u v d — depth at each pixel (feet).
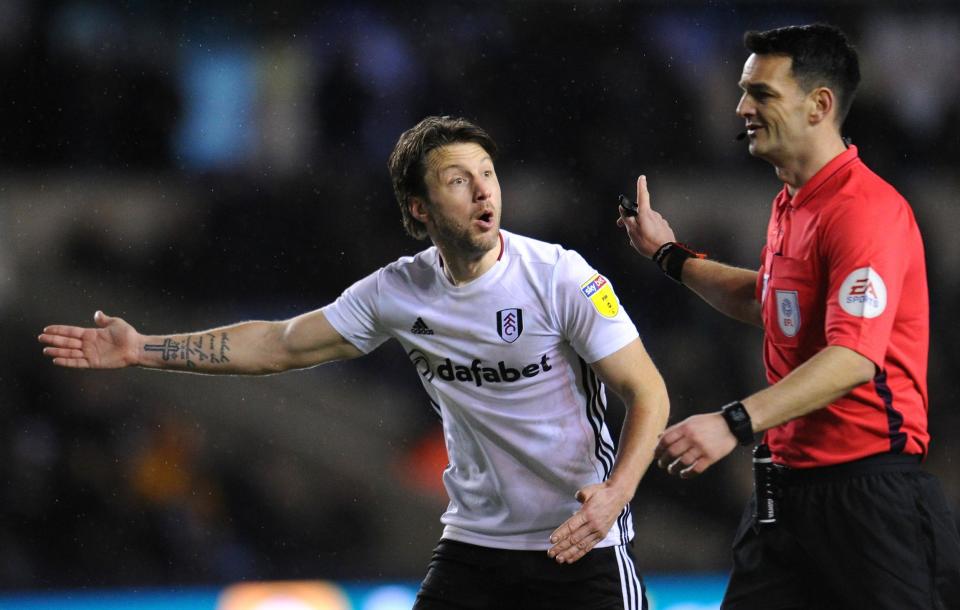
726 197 130.62
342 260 132.16
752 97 41.75
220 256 130.93
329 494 114.32
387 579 109.60
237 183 132.77
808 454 41.68
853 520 40.93
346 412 117.50
